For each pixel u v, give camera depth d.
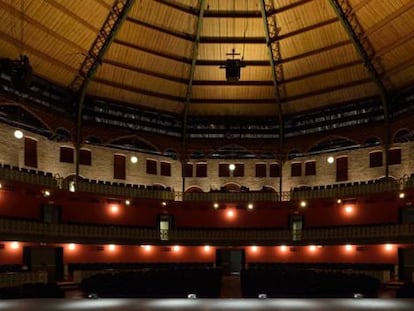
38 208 33.62
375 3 30.58
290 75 38.41
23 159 33.25
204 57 37.53
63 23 30.66
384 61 34.00
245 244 39.66
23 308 6.79
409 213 35.53
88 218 36.91
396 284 30.22
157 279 26.38
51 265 33.62
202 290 27.09
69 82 35.22
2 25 28.03
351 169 39.78
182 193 41.19
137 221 39.78
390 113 36.44
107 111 38.97
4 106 31.89
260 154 42.88
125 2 31.55
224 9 34.16
